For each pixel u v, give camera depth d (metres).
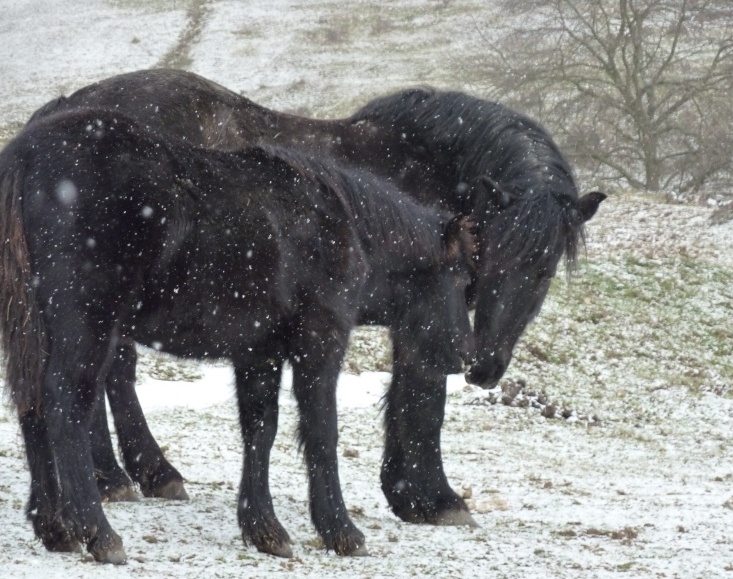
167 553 7.03
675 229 30.06
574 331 23.55
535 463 14.72
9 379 6.46
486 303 9.39
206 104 9.77
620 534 8.85
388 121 10.36
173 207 6.87
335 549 7.57
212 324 7.14
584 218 9.77
